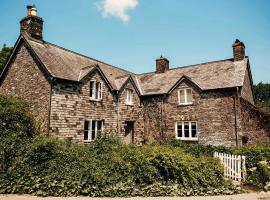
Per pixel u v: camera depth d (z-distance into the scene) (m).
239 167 12.29
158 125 23.58
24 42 18.17
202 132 21.14
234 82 20.53
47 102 16.16
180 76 25.17
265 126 19.42
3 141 10.73
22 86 17.86
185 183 10.05
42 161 10.24
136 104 24.09
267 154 13.92
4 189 9.40
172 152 11.02
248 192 10.51
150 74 28.88
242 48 23.33
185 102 22.48
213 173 10.97
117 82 22.94
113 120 21.05
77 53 22.91
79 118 17.83
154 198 9.01
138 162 10.21
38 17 19.17
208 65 24.94
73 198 8.76
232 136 19.67
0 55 28.67
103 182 9.46
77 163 10.27
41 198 8.68
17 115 12.16
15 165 9.95
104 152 11.56
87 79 18.84
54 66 17.38
